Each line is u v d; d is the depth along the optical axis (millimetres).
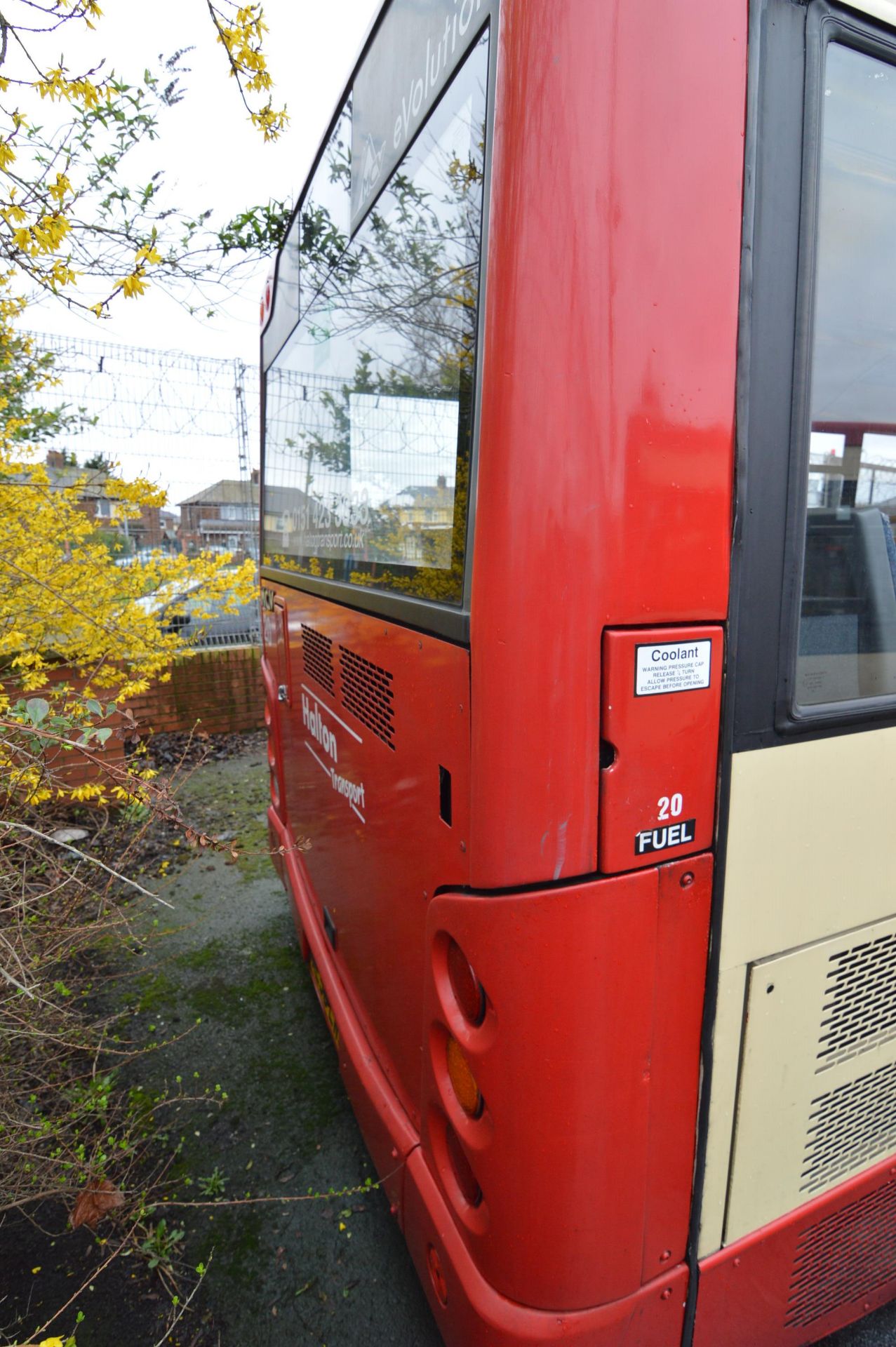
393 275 1618
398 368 1592
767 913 1302
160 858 4613
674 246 1053
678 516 1098
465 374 1225
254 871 4520
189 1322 1975
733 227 1097
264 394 3586
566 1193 1203
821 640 1312
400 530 1585
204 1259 2145
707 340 1093
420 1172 1573
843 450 1308
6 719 1884
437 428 1355
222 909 4086
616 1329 1273
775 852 1290
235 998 3328
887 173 1291
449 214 1295
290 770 3109
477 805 1157
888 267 1323
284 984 3430
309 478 2533
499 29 1048
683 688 1142
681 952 1217
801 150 1152
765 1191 1423
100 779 3941
